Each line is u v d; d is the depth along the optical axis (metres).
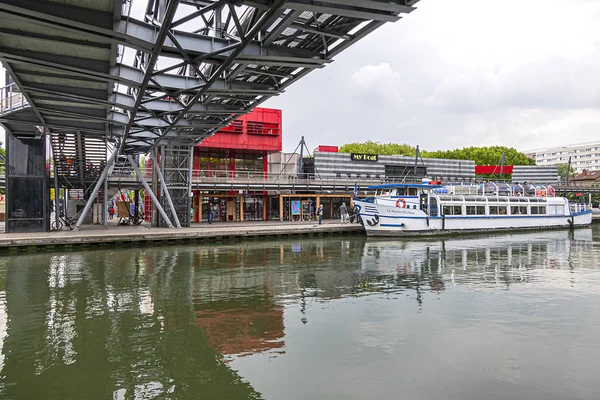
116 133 21.73
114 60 12.52
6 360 7.00
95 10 9.95
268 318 9.31
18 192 23.22
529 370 6.61
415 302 10.70
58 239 20.03
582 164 146.25
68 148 25.58
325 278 13.71
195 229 26.03
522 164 77.88
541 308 10.11
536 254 19.45
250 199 37.44
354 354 7.22
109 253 19.28
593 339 7.98
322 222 33.81
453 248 21.70
